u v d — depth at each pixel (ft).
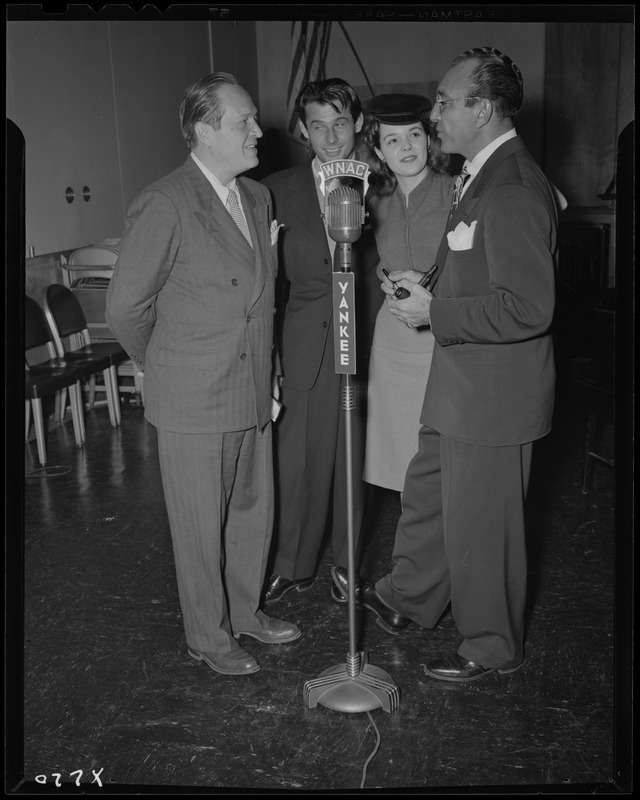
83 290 16.61
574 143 21.88
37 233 15.79
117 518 11.97
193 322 7.36
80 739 7.05
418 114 8.14
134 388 17.79
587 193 21.97
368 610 9.07
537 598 9.35
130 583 9.99
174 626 8.94
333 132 8.20
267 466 8.16
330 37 24.07
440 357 7.38
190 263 7.26
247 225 7.55
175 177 7.26
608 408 11.77
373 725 7.07
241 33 23.67
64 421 16.70
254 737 7.03
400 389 8.89
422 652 8.26
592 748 6.79
